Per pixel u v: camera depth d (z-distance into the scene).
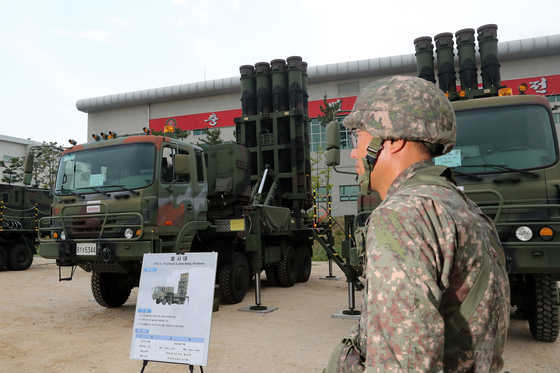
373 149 1.01
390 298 0.79
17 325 5.84
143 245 5.69
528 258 3.89
